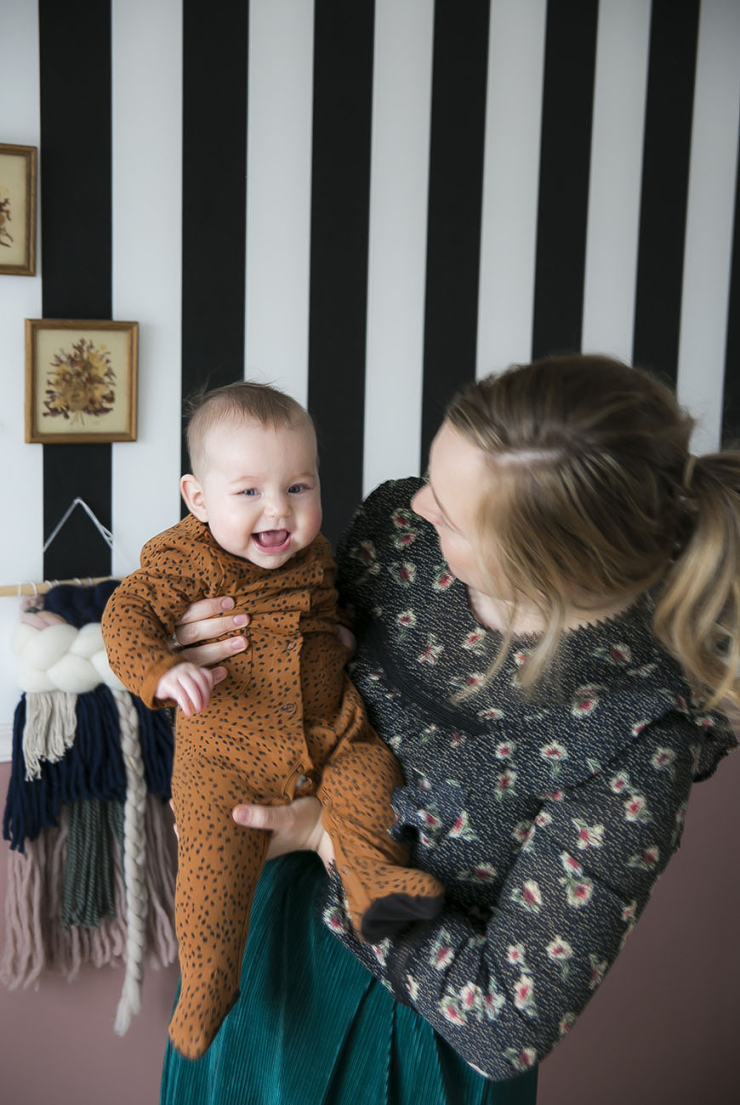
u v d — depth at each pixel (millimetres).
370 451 2143
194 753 1167
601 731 1038
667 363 2357
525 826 1066
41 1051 2000
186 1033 1086
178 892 1139
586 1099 2484
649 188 2266
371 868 1064
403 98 2041
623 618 1077
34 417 1846
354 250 2057
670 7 2209
